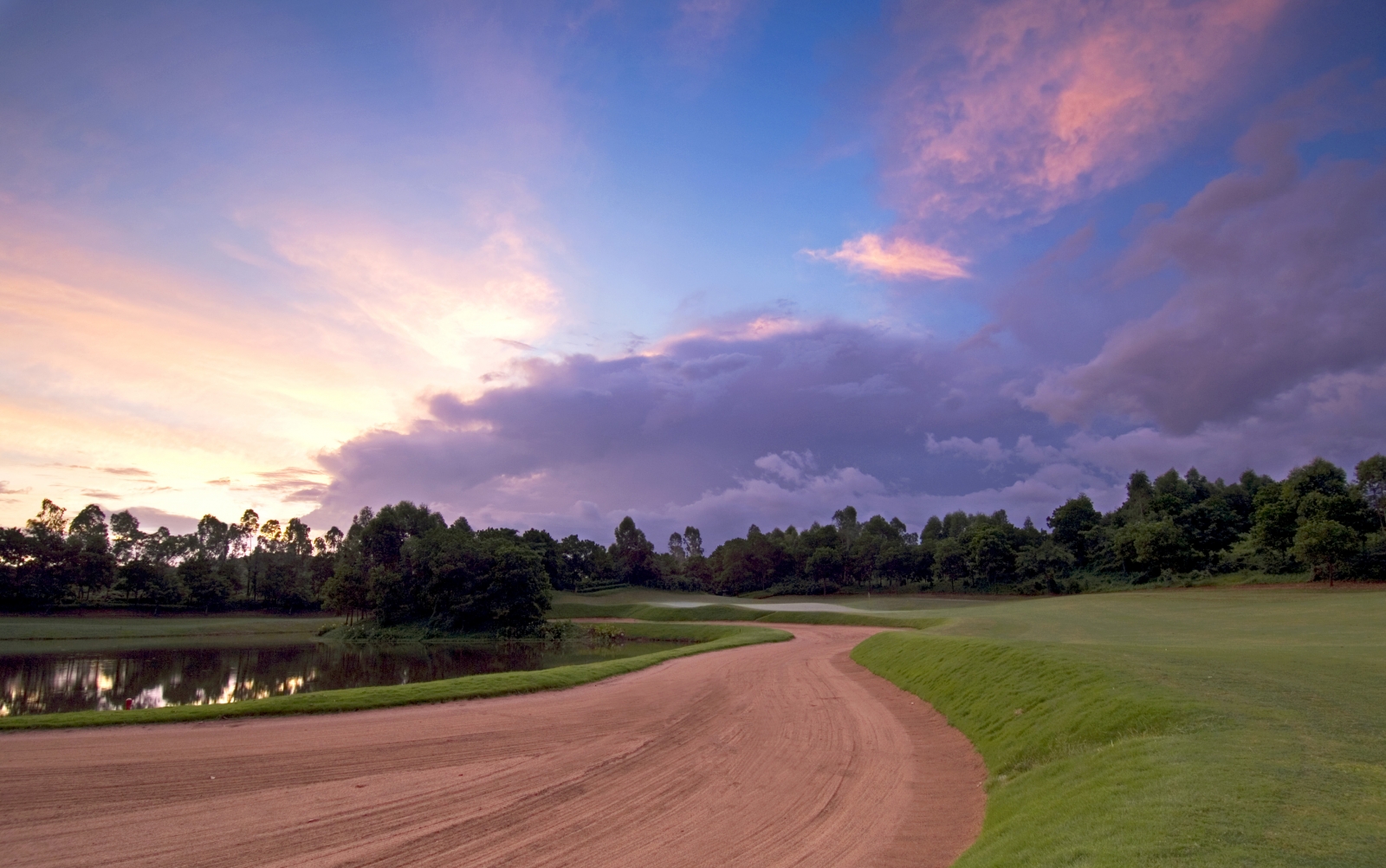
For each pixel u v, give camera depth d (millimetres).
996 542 123750
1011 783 13414
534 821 12000
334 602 94125
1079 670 18156
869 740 18141
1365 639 27766
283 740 17094
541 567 94812
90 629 90125
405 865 10109
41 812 11938
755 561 157875
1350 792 9188
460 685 24812
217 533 156250
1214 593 74250
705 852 10781
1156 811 9219
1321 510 82625
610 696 24938
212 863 10102
